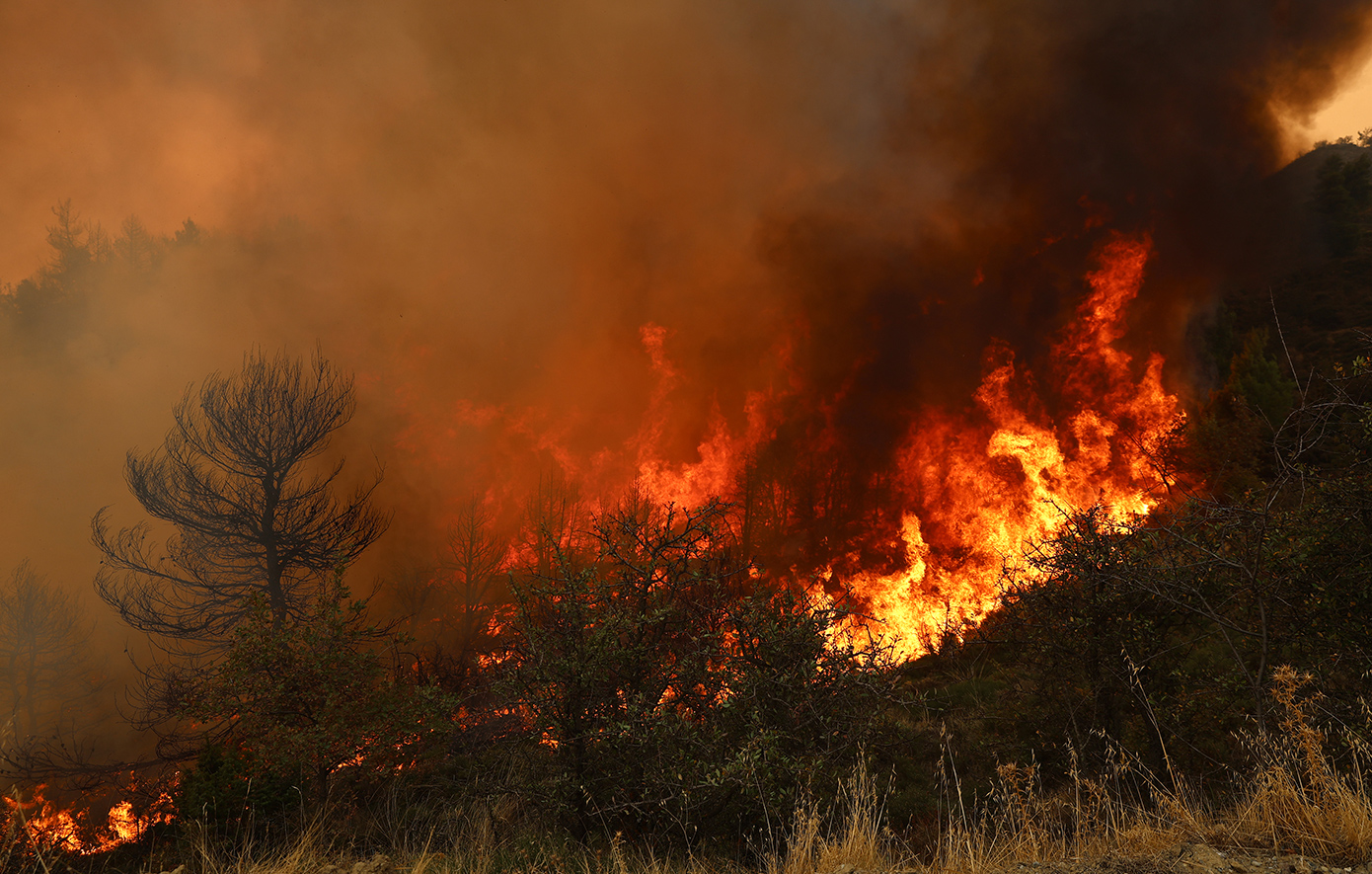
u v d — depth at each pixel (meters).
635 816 6.56
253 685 8.46
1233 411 25.80
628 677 6.83
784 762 5.89
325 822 7.39
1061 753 6.97
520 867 5.39
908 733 8.40
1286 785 3.59
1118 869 3.31
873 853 4.29
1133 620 6.37
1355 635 5.43
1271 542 5.55
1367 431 5.18
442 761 9.32
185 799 7.37
